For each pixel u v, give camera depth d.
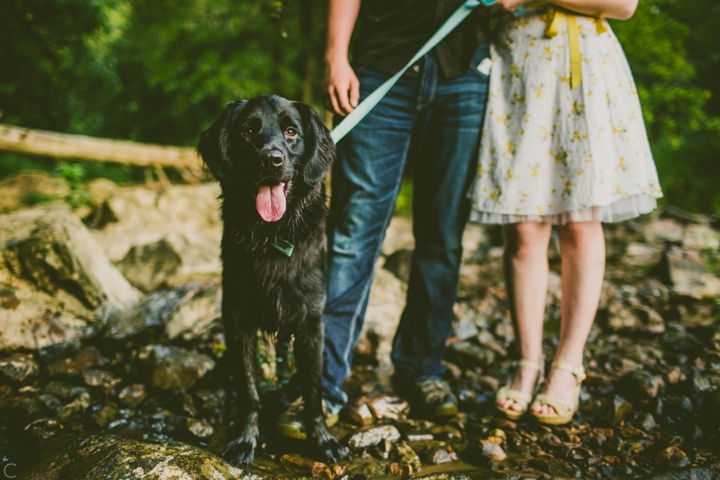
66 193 6.48
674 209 5.96
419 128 2.30
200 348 2.81
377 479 1.85
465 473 1.81
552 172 2.18
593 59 2.09
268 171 1.85
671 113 6.65
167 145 13.41
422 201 2.35
